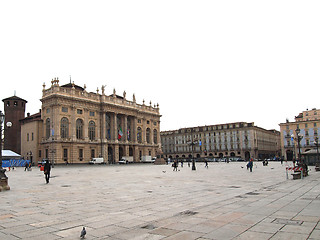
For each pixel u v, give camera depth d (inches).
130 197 578.2
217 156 5137.8
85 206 474.6
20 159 2928.2
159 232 307.7
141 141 4114.2
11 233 310.8
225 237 282.8
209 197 566.6
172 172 1567.4
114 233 307.9
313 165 2210.9
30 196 602.9
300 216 369.7
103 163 3304.6
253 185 793.6
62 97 3043.8
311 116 4527.6
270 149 5846.5
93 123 3417.8
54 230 323.0
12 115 3599.9
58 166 2790.4
